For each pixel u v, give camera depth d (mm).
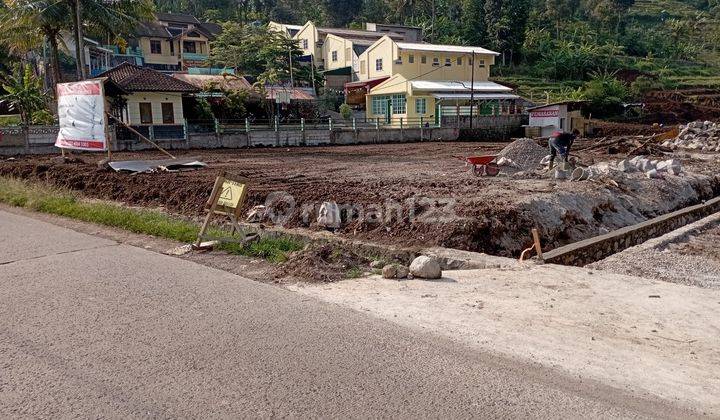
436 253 7836
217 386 3875
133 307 5496
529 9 79938
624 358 4395
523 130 45344
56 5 27000
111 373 4066
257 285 6301
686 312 5449
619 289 6184
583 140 37156
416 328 4980
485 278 6656
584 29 79500
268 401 3672
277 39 52562
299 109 40062
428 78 50094
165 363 4234
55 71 29625
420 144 36250
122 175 14945
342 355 4387
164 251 7941
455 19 81688
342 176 16219
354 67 56031
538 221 10602
